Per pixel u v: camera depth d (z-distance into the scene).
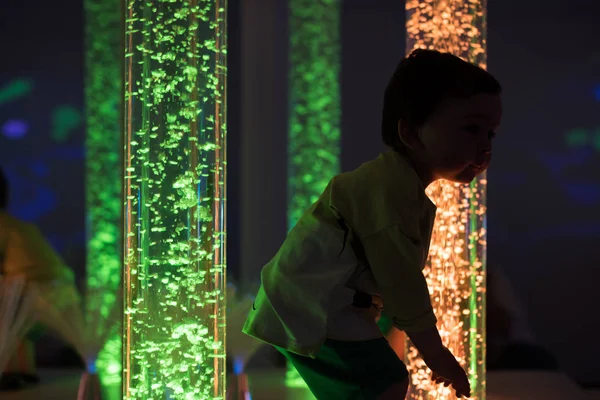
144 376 1.91
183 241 1.91
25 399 2.86
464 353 2.17
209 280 1.92
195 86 1.91
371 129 5.70
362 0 5.64
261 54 5.05
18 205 5.61
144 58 1.92
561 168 5.68
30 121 5.63
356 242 1.61
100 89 4.27
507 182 5.71
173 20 1.91
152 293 1.92
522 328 3.92
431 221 1.65
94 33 4.29
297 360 1.73
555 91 5.65
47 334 4.37
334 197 1.62
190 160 1.91
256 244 5.05
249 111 5.07
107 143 4.23
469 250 2.18
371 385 1.64
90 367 2.62
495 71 5.68
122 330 1.94
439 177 1.66
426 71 1.59
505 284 3.96
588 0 5.53
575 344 5.63
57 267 3.44
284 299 1.65
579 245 5.67
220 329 1.93
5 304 2.98
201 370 1.92
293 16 4.25
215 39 1.93
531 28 5.66
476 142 1.58
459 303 2.17
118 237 4.11
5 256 3.33
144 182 1.91
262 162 5.06
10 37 5.61
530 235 5.70
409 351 2.21
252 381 3.09
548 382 3.03
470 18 2.18
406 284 1.52
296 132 4.17
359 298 1.65
